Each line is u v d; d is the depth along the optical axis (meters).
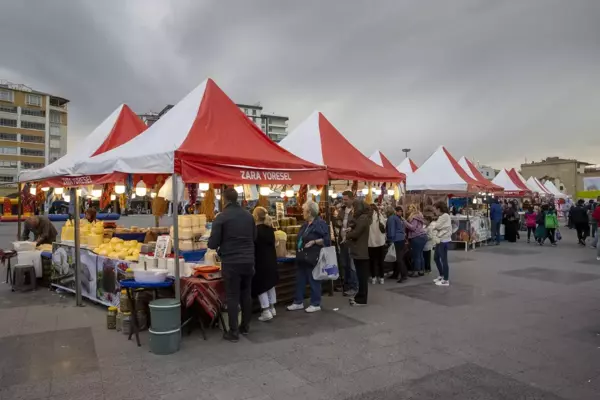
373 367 4.45
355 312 6.66
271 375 4.25
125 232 8.40
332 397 3.78
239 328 5.62
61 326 5.92
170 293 5.79
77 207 7.16
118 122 9.00
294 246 7.70
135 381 4.09
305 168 7.12
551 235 16.27
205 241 6.84
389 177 9.44
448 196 18.84
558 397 3.78
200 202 9.87
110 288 6.63
